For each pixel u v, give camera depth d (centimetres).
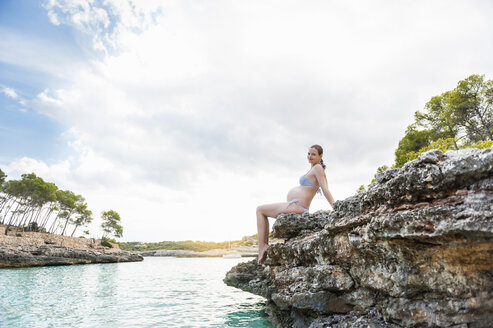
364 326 292
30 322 495
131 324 488
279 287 472
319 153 490
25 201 4872
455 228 212
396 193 274
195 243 12075
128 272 1900
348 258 346
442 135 2253
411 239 251
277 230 481
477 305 226
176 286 1123
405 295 274
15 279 1296
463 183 230
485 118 2097
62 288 1000
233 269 883
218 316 564
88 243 4359
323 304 364
